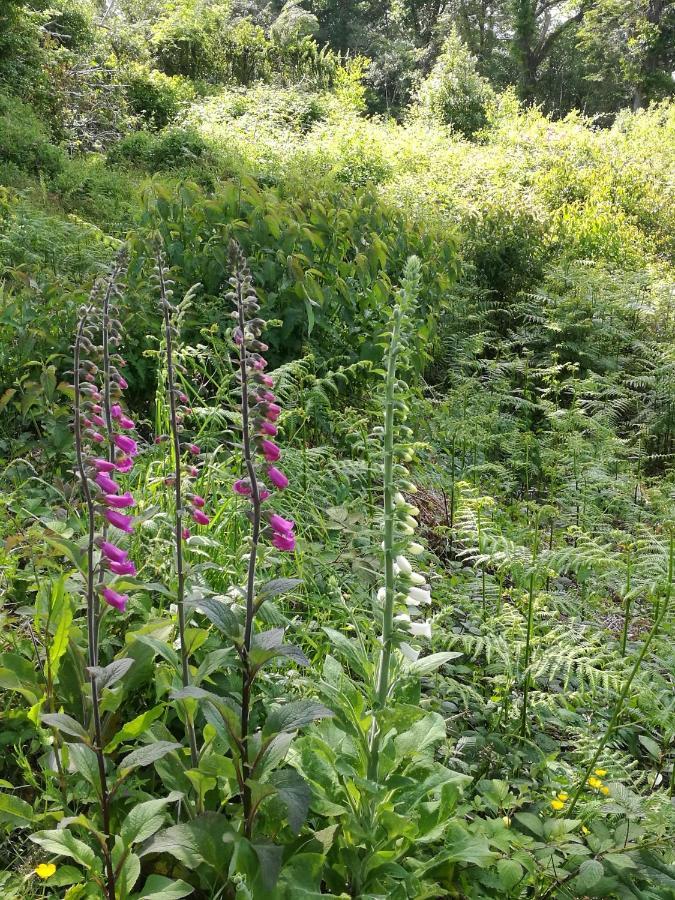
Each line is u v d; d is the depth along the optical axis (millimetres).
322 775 2381
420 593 2344
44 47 19078
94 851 2332
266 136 21172
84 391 2143
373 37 52125
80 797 2461
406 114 33938
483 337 7492
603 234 12414
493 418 6203
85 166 14086
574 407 6418
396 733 2465
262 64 33781
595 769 2928
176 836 2043
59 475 4430
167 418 4293
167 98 22047
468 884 2447
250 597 2129
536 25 49438
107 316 2459
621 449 5836
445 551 4863
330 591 3754
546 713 3457
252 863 1932
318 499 4570
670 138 23453
